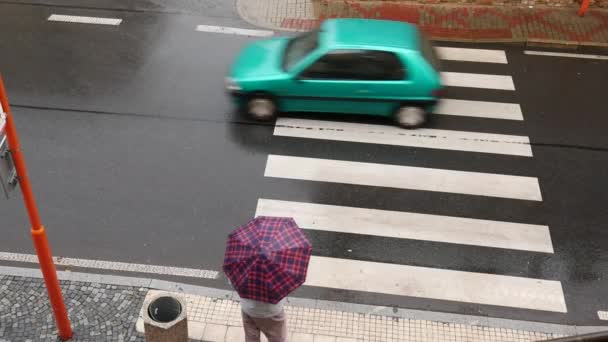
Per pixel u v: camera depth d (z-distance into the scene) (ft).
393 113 36.32
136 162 33.73
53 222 30.25
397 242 29.91
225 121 36.76
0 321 25.36
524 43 44.83
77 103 37.68
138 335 25.14
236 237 20.65
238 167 33.68
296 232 20.86
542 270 28.78
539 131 37.01
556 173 34.14
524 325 26.30
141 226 30.25
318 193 32.37
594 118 38.17
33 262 28.32
